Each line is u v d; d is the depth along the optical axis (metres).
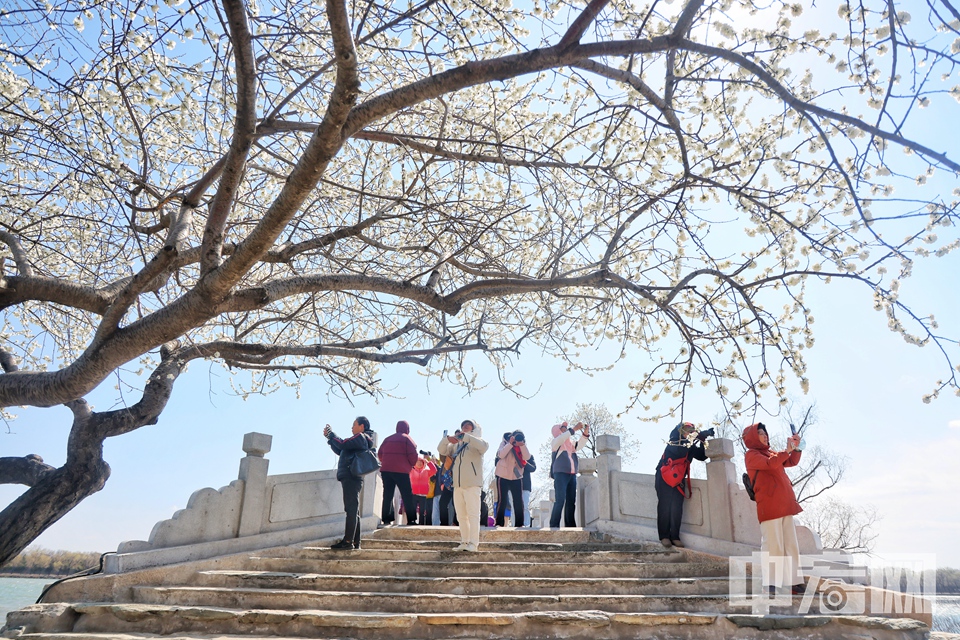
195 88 6.38
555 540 9.38
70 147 5.76
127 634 6.07
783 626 6.27
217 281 4.64
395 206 6.13
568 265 7.19
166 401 9.30
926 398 4.54
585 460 11.34
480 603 6.75
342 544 8.24
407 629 6.18
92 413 8.77
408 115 7.09
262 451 8.81
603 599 6.81
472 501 8.34
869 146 4.20
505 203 6.07
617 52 4.26
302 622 6.23
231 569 7.79
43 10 5.27
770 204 5.65
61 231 8.16
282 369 10.18
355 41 4.87
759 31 5.09
